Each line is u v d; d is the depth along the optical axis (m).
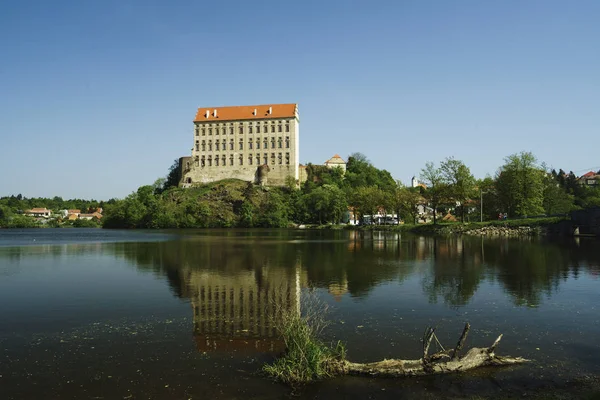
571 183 187.25
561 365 16.25
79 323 22.39
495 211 137.75
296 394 13.98
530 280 34.72
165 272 40.78
